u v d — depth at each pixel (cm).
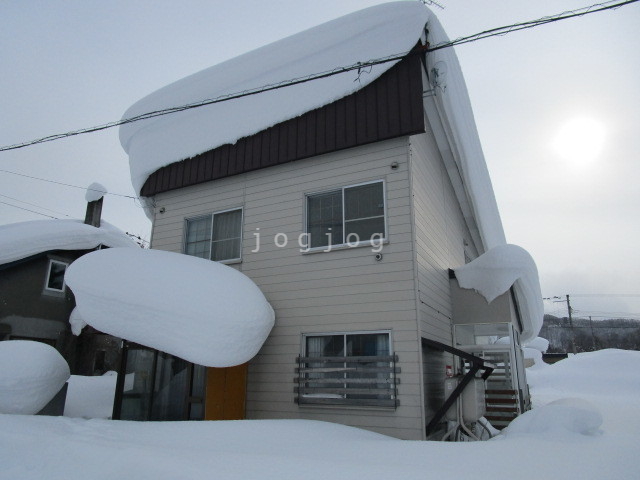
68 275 674
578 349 6788
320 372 693
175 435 480
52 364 650
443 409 638
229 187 873
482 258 857
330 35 768
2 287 1402
